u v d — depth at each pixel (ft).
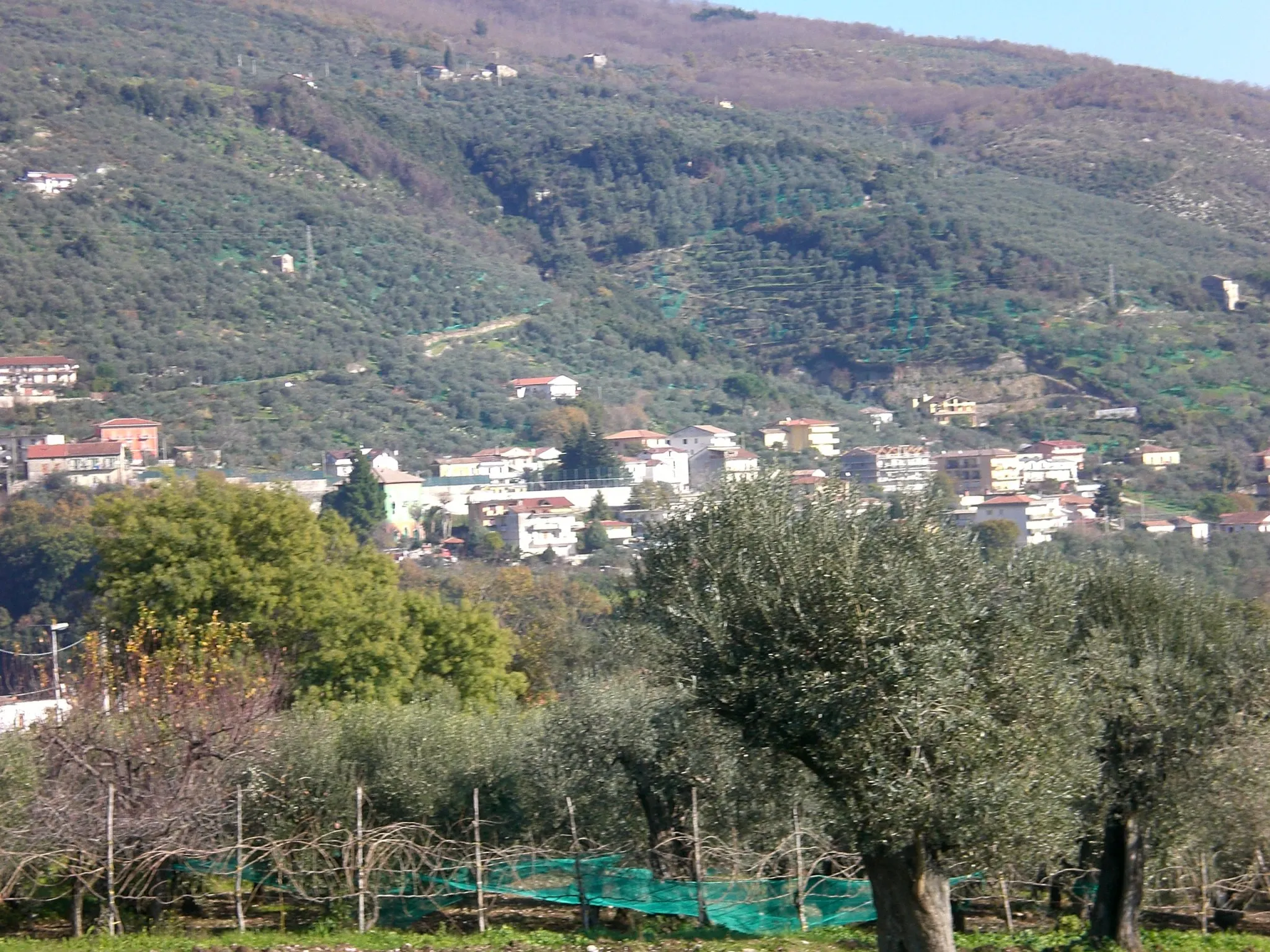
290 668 129.18
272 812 90.17
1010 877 67.67
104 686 89.20
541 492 403.54
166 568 127.65
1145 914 96.17
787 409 555.69
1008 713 57.11
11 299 516.73
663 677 68.08
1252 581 201.67
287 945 73.67
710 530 65.05
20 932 83.56
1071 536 264.93
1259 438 366.84
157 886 84.84
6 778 83.25
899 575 55.47
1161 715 69.77
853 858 90.02
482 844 96.73
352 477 360.48
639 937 83.15
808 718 54.03
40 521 270.26
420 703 112.57
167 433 426.51
